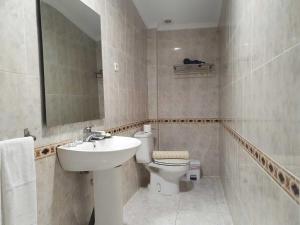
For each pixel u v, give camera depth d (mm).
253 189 1254
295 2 697
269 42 958
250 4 1302
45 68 1272
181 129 3562
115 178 1707
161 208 2432
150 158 2855
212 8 2945
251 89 1280
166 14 3115
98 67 1895
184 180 3311
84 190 1695
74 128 1574
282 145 811
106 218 1683
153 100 3529
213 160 3504
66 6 1482
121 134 2385
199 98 3500
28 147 1015
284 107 792
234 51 1872
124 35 2498
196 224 2113
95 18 1849
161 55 3561
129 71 2656
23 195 987
